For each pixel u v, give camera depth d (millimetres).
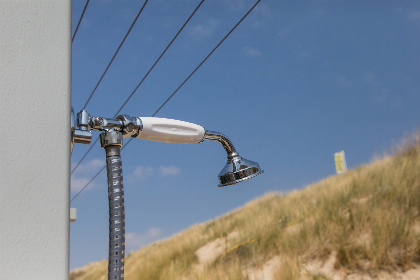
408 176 7457
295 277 6312
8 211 866
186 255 9844
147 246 13742
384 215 6629
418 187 7199
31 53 952
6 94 905
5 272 844
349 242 6430
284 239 7434
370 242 6238
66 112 975
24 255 867
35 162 913
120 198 1146
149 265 10062
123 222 1137
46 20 989
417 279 5562
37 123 930
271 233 7992
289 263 6594
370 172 8742
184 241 10828
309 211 8445
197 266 8984
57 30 999
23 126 911
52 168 930
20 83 926
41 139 929
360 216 6867
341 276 6160
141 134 1305
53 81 969
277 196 12086
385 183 7680
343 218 7176
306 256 6832
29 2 975
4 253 849
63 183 938
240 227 9875
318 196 9242
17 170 889
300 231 7379
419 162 7746
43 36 977
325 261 6586
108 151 1182
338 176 10797
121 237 1118
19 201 880
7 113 898
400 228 6207
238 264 7430
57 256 901
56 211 918
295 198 10617
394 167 8062
